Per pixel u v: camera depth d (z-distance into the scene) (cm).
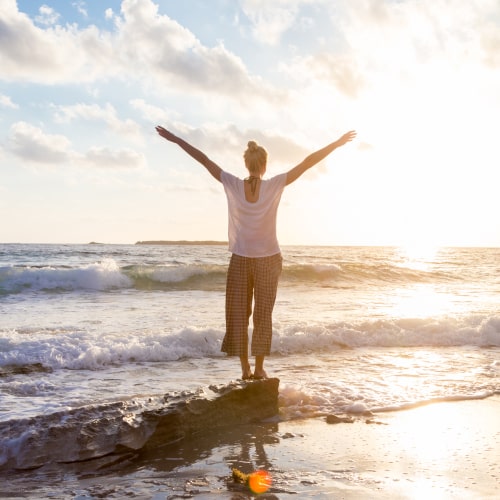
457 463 316
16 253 4706
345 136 416
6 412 416
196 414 384
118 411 363
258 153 417
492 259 6688
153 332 838
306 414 438
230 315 436
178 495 267
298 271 2530
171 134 420
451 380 561
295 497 260
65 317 1095
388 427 400
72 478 296
